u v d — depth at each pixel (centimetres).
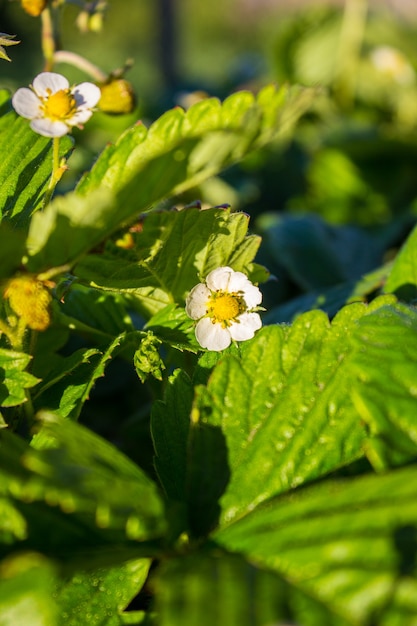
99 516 23
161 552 24
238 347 28
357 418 25
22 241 24
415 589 21
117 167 26
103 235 25
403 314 26
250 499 25
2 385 26
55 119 28
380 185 65
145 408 36
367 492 22
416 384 24
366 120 78
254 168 72
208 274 29
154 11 187
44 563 21
